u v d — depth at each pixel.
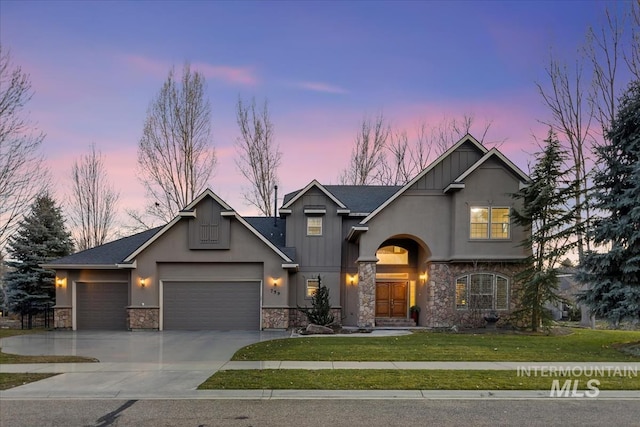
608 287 13.12
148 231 22.97
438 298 18.53
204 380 8.20
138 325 18.50
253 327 18.88
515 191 18.55
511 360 10.19
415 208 19.05
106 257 19.92
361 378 8.28
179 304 18.89
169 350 12.25
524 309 16.95
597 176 13.98
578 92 22.16
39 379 8.42
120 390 7.54
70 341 14.61
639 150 13.05
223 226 18.98
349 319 20.88
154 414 6.23
